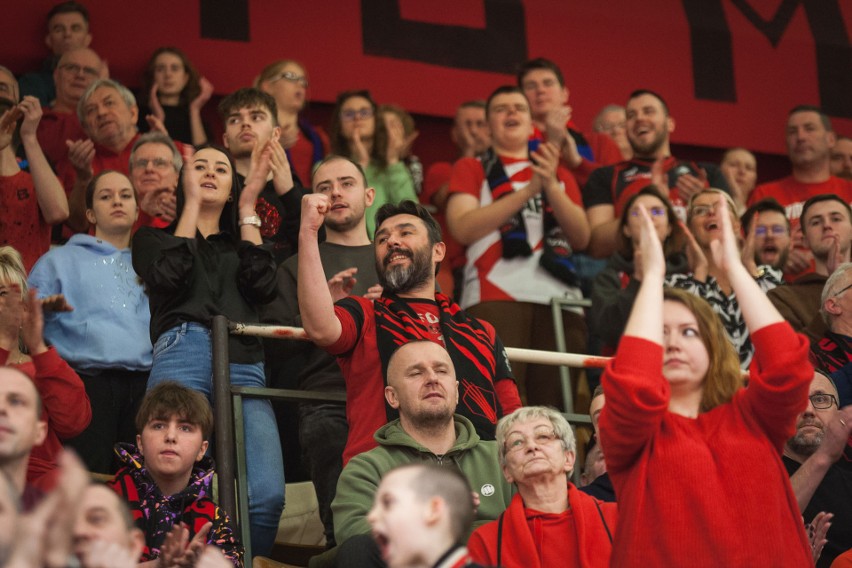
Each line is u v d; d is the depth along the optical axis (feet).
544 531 39.17
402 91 83.56
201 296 47.88
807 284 62.59
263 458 45.32
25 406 34.45
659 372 29.50
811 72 92.68
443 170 76.64
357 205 52.90
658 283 30.37
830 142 78.84
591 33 88.53
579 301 61.05
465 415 44.65
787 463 48.29
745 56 91.50
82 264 53.42
